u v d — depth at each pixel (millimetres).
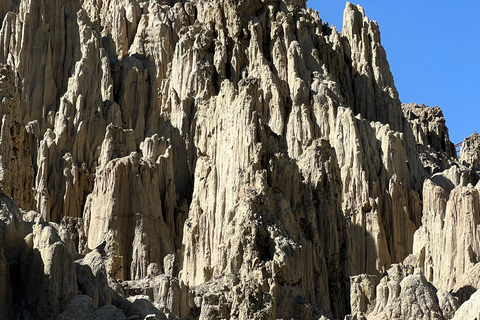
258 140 79000
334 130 95500
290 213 73500
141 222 81312
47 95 94375
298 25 105750
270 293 66000
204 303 66625
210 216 79312
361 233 89000
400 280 68750
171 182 88562
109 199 81500
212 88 100875
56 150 87812
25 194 76000
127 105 98438
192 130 96375
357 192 91500
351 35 113938
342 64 109938
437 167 106438
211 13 106562
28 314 51000
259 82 98125
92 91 93938
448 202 76625
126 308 54938
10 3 101812
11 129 76188
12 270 52406
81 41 99250
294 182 77625
